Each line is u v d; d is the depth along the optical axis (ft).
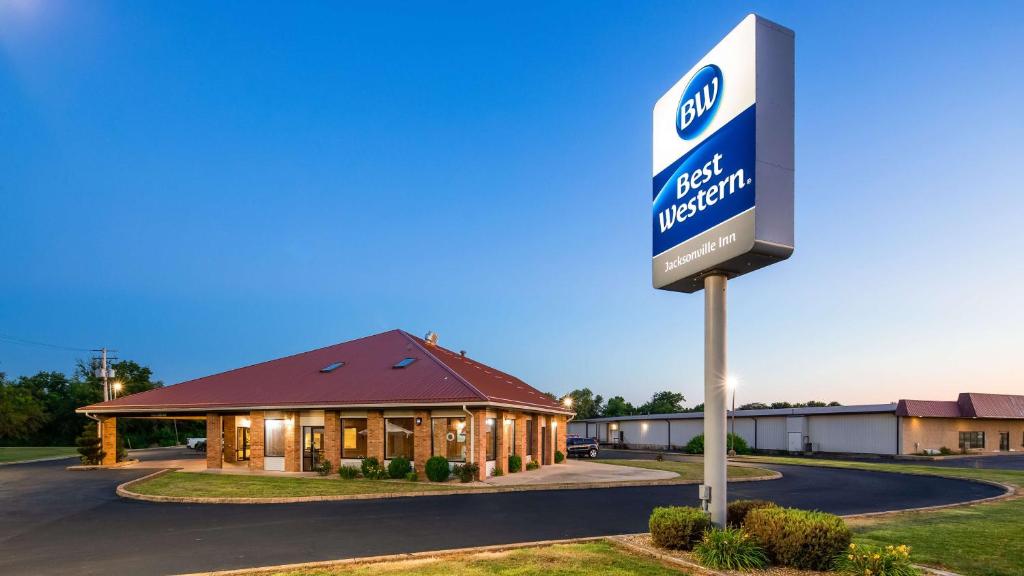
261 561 31.55
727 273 33.14
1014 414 140.77
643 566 28.96
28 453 138.51
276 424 83.25
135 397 93.61
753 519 30.35
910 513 48.44
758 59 29.86
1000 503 55.57
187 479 71.41
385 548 34.40
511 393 91.66
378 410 76.38
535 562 29.89
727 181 30.91
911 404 134.10
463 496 59.36
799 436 154.51
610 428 215.51
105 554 33.50
